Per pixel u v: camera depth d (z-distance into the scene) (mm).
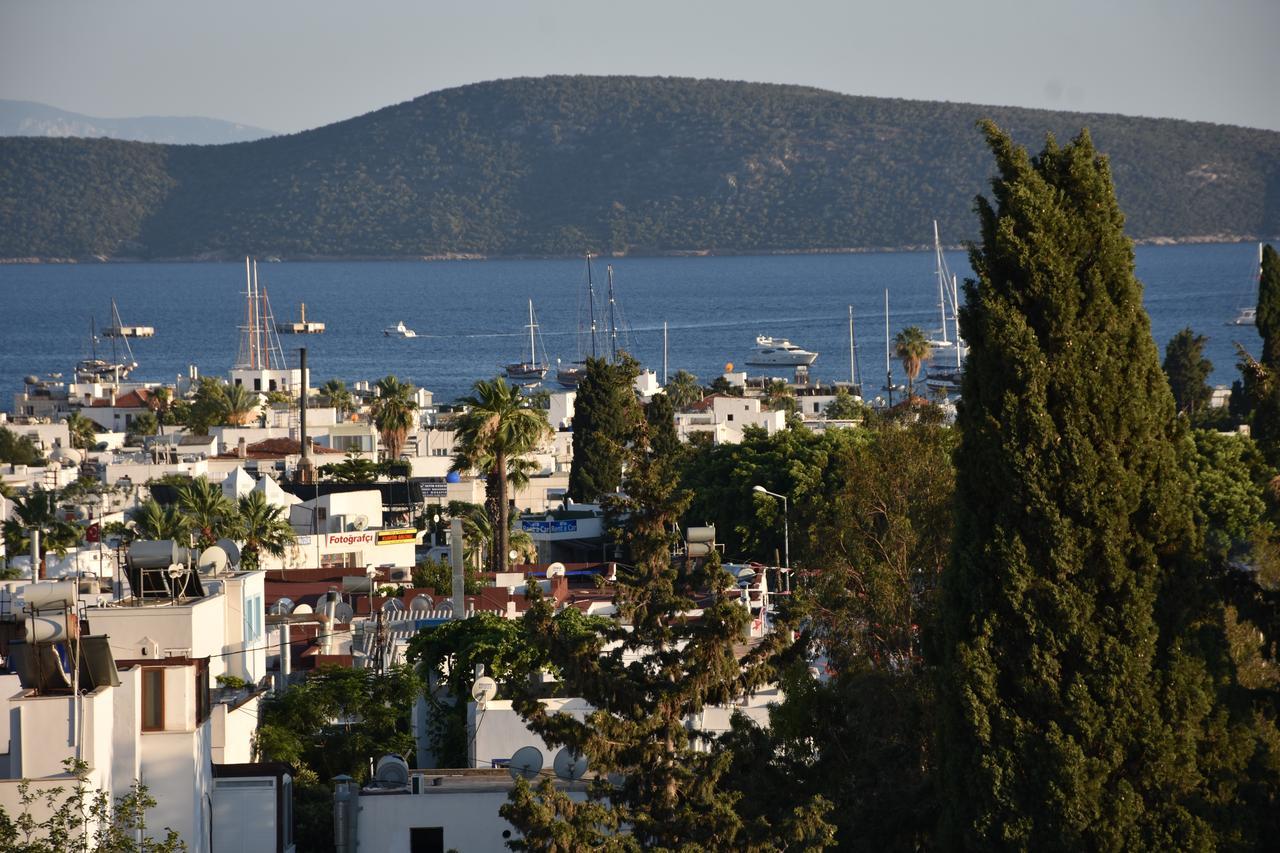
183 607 130000
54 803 94625
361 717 157500
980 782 99312
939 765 103875
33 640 99625
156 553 133000
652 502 113625
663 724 105625
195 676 107938
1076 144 106062
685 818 100875
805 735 123000
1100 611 99688
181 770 105312
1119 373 101625
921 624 118875
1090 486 99750
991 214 105438
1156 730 97812
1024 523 100625
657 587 111812
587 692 107062
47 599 100125
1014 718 98938
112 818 97812
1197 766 99938
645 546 112812
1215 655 102750
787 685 123750
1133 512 100688
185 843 101562
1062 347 101625
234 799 112688
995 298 103250
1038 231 102750
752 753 117125
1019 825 97938
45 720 97938
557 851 95000
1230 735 101250
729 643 106250
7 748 112438
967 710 99938
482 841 118000
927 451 150375
